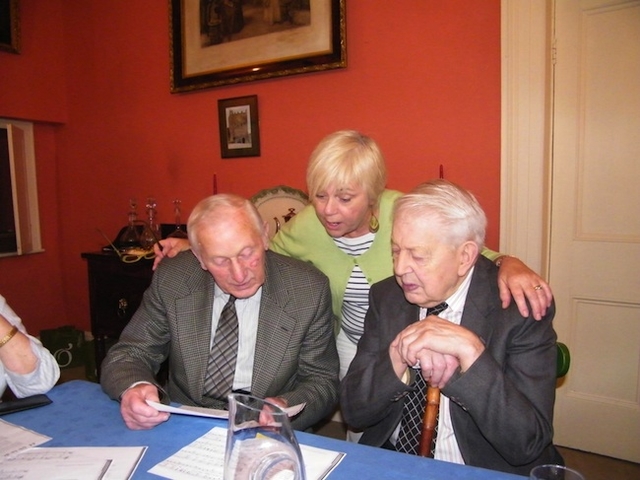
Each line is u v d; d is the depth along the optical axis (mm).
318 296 1531
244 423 784
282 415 791
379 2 2615
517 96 2332
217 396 1481
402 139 2619
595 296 2387
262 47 2990
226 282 1396
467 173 2475
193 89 3293
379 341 1387
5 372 1376
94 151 3879
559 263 2436
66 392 1356
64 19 3898
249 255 1375
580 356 2461
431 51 2504
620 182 2285
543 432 1095
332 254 1738
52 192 4105
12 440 1098
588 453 2498
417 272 1169
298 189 2930
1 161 3764
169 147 3512
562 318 2465
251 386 1460
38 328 4047
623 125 2250
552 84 2324
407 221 1171
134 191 3717
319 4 2773
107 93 3756
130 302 2982
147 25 3512
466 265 1205
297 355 1507
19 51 3637
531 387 1149
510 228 2408
